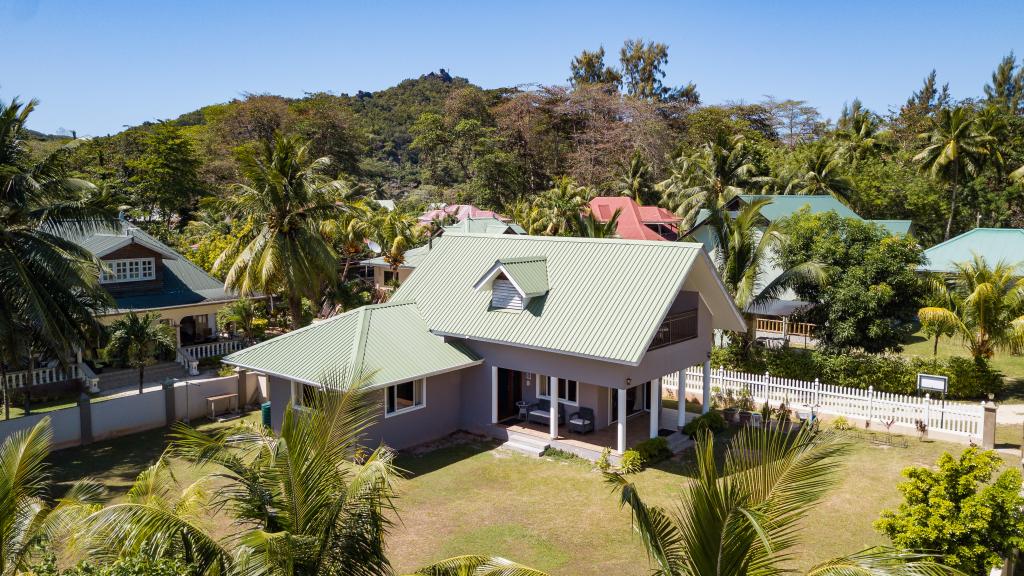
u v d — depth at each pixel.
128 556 9.64
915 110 86.50
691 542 8.14
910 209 61.44
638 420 26.25
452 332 24.72
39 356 30.59
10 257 22.84
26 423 23.05
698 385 30.17
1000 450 22.59
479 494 19.91
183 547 9.98
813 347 38.84
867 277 30.44
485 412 25.05
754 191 69.12
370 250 54.44
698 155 77.44
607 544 16.77
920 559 11.60
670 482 20.62
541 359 23.41
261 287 34.94
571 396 25.45
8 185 22.47
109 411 25.08
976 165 58.94
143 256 34.44
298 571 9.47
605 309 22.70
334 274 36.56
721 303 25.48
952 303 30.84
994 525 11.78
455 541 17.00
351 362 22.11
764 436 8.79
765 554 8.45
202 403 27.83
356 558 10.12
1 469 10.95
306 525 10.02
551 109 97.75
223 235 49.94
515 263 24.25
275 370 23.14
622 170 87.75
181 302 34.75
